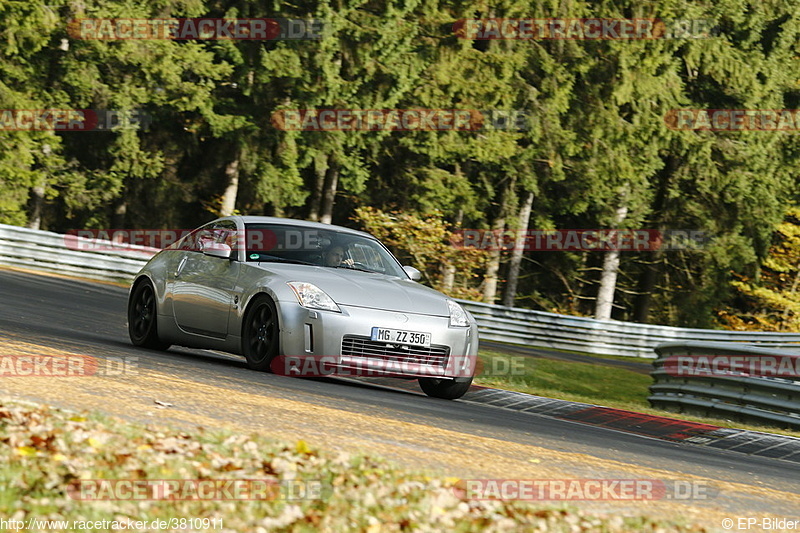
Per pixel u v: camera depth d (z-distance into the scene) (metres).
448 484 17.00
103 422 18.02
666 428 34.50
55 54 109.44
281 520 13.44
